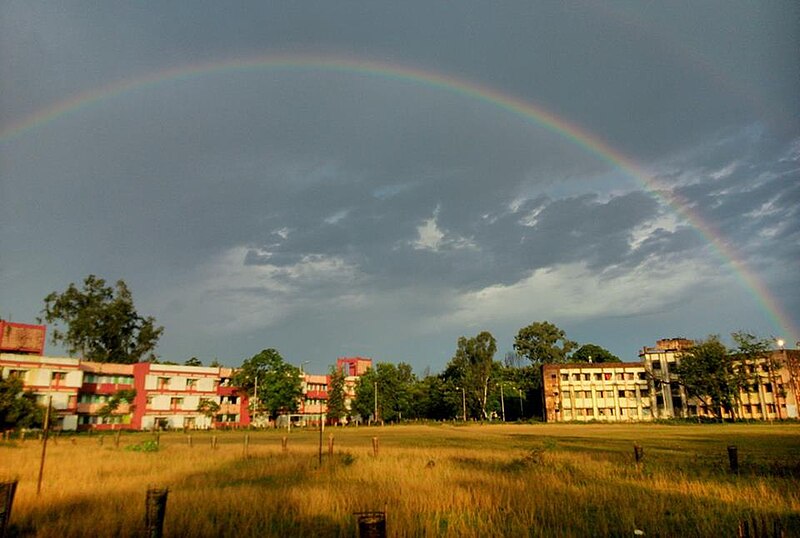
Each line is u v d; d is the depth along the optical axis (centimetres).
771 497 1366
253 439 5419
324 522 1145
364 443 4444
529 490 1455
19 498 1352
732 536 999
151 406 8294
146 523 812
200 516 1128
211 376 9138
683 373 9738
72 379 7156
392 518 1108
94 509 1217
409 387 12850
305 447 3644
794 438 4784
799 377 9581
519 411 12675
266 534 1032
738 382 9300
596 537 1029
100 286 9200
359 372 13300
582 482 1661
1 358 6612
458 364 11712
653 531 1059
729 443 4069
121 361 9088
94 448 3475
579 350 13512
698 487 1513
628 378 11212
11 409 5297
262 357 9381
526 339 13462
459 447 3669
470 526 1078
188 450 3231
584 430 7212
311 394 10994
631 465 2016
